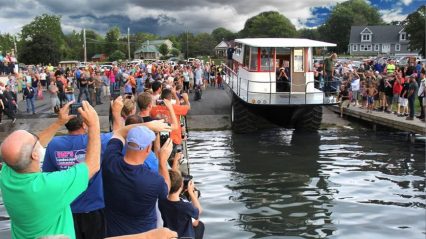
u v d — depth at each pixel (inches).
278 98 652.1
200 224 216.2
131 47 5595.5
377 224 319.3
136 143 146.1
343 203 365.7
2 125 746.8
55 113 829.2
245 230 307.0
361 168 479.8
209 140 646.5
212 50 5002.5
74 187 114.3
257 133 694.5
